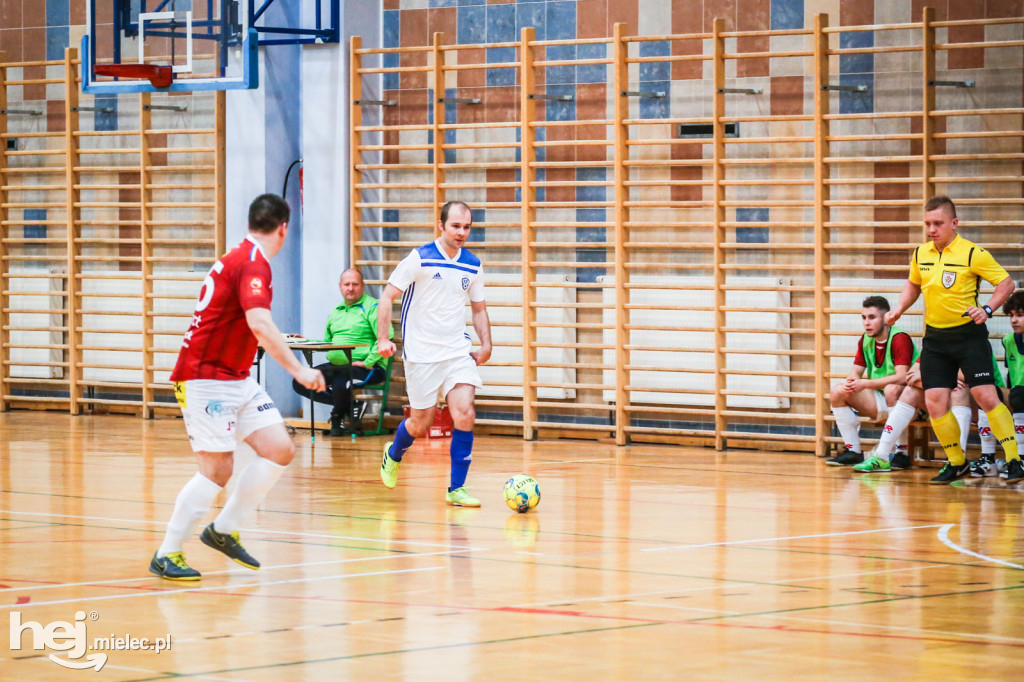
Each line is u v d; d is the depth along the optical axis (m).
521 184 18.22
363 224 19.22
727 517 11.43
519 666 6.23
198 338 8.34
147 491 12.67
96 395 21.66
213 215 20.30
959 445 13.95
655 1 17.88
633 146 17.92
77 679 6.00
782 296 17.00
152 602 7.75
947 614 7.44
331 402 18.55
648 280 17.80
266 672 6.12
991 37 16.02
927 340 13.93
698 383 17.55
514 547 9.80
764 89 17.20
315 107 19.61
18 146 21.88
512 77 18.75
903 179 15.98
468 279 12.10
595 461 15.89
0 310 21.88
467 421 11.97
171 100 20.62
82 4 21.47
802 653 6.48
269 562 9.12
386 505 12.04
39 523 10.75
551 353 18.36
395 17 19.50
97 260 21.31
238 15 18.25
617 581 8.46
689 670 6.15
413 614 7.43
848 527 10.88
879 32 16.62
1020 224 15.54
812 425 17.06
